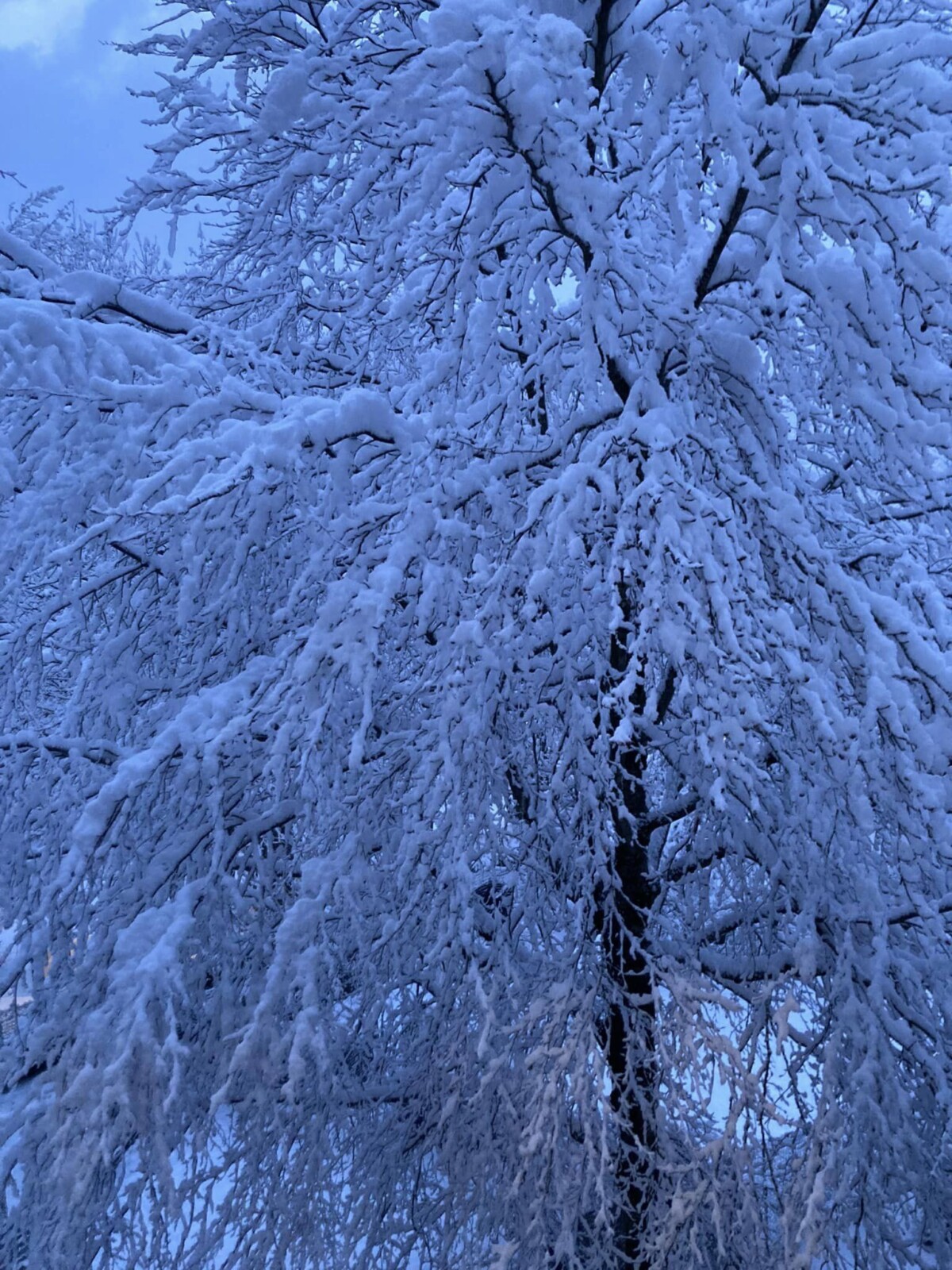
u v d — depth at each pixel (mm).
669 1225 2971
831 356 3520
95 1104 2469
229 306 4992
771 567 3377
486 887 4344
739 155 2998
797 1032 3807
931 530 4258
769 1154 3811
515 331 4414
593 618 3447
